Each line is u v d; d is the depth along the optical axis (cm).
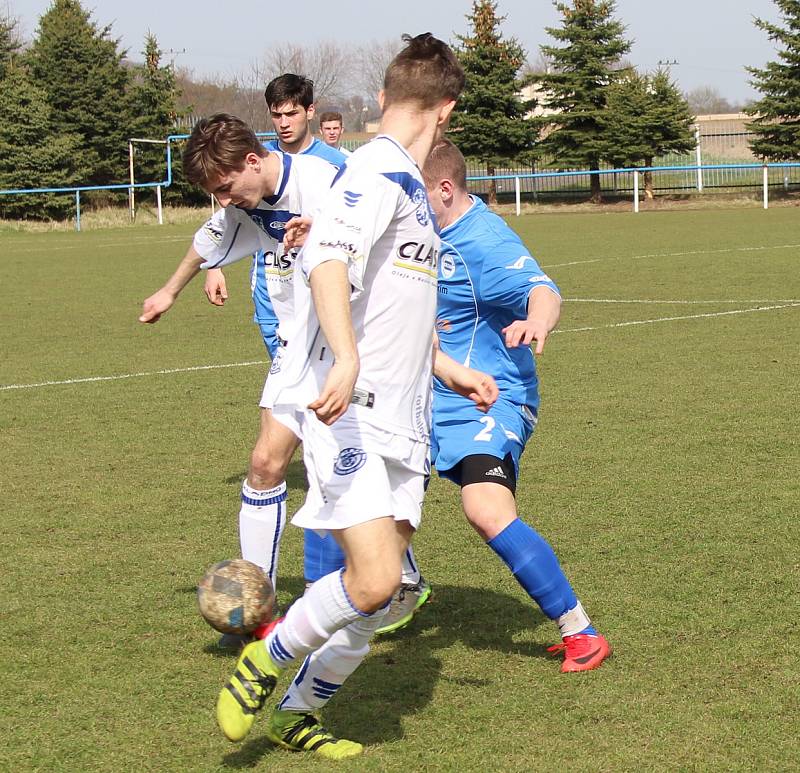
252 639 559
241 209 707
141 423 1380
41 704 609
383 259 515
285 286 709
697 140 8025
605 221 5734
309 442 521
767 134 7456
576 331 2022
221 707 522
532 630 717
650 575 795
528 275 671
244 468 1154
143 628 722
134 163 8281
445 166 688
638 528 905
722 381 1524
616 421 1304
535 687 623
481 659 670
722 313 2181
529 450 1181
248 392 1572
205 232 759
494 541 652
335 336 470
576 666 642
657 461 1119
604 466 1106
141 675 648
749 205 6925
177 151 8325
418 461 538
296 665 671
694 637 682
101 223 7031
